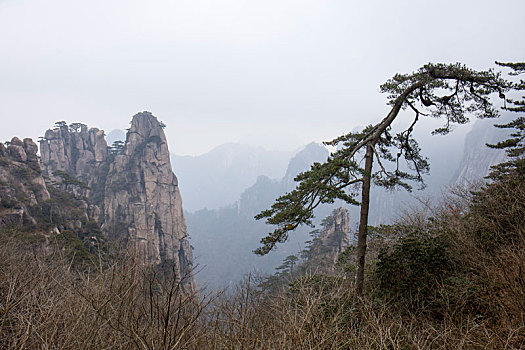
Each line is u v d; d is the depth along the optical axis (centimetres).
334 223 5034
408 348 489
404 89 917
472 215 1107
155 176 7381
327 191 868
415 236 970
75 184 6391
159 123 8069
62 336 305
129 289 323
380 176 988
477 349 493
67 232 2081
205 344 328
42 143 7950
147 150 7488
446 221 1195
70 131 8406
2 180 3981
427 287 781
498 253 824
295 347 349
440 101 899
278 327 384
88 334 308
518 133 1562
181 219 7644
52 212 4325
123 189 7025
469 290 686
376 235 1310
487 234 904
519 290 581
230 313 343
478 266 821
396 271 847
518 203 925
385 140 996
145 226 6531
